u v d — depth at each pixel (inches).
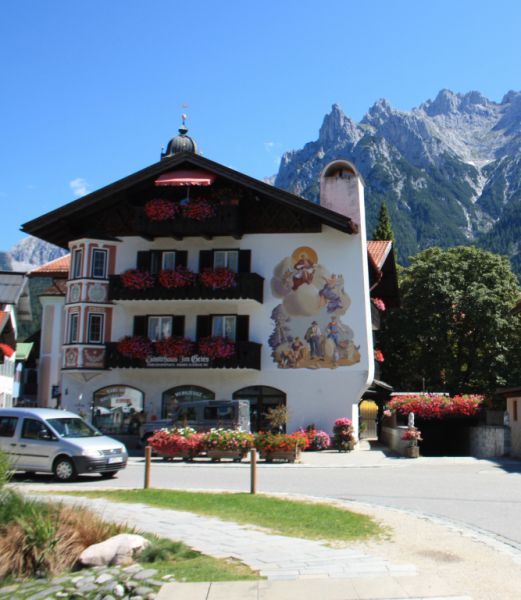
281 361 1274.6
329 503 569.6
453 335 1932.8
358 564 359.9
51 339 1856.5
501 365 1859.0
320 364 1262.3
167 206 1290.6
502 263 1969.7
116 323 1338.6
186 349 1270.9
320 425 1243.2
